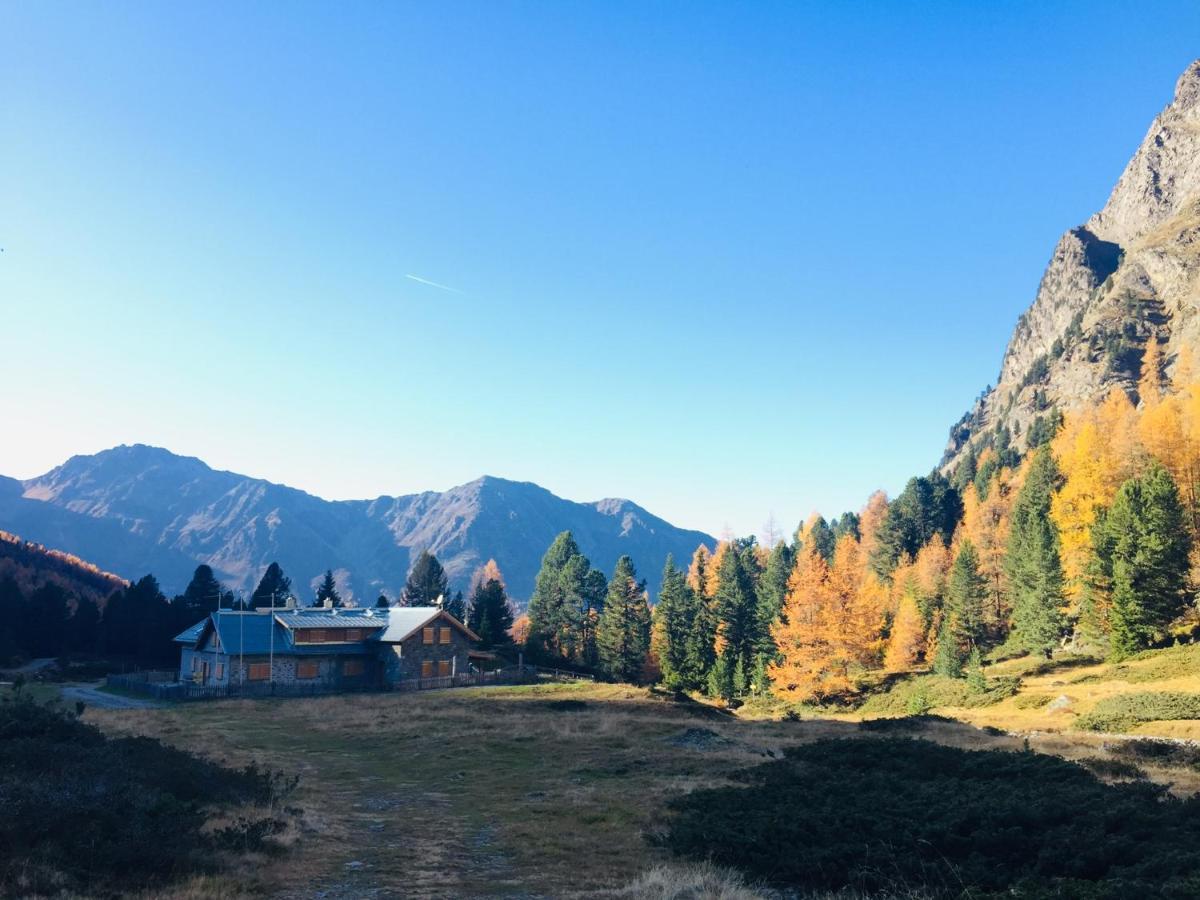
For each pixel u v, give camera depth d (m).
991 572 90.44
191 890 11.83
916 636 82.50
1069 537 78.00
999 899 10.92
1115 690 50.94
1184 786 21.59
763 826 16.30
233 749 29.42
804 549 119.12
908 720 40.81
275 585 114.12
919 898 12.08
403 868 14.62
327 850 15.81
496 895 12.97
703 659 92.06
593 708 45.22
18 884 10.80
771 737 36.41
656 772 25.77
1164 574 59.31
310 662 62.88
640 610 99.00
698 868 14.26
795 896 13.29
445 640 66.69
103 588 153.12
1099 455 87.06
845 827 16.19
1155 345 178.25
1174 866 11.70
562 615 105.19
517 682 67.00
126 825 13.92
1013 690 58.44
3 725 21.67
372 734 34.03
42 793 14.64
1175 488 64.62
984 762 22.77
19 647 89.94
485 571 126.50
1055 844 13.73
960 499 141.25
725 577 98.62
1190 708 40.81
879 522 133.00
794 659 72.06
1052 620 69.12
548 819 19.00
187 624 100.69
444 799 21.62
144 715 39.25
